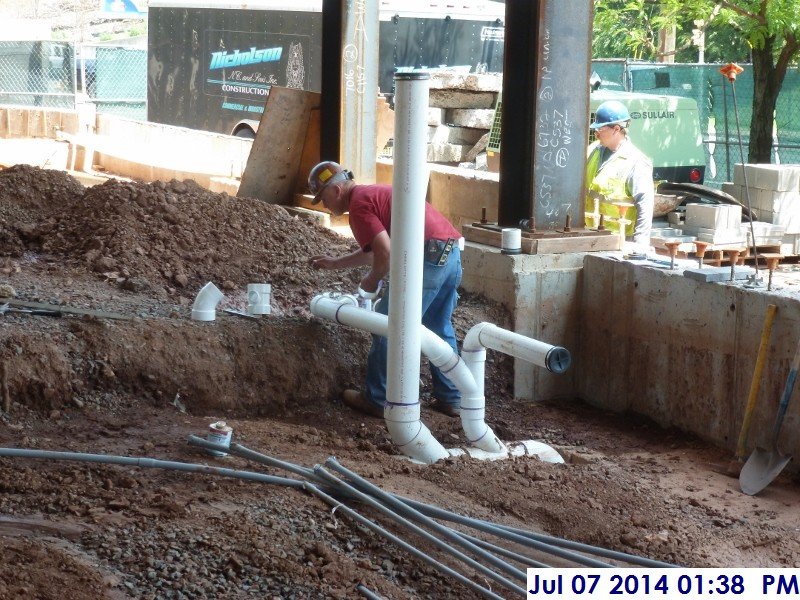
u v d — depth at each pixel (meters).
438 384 7.84
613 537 5.89
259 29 18.31
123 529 4.80
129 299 7.99
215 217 9.52
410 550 5.00
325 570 4.77
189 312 7.78
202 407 7.12
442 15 17.56
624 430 8.28
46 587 4.13
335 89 11.39
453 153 16.72
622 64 16.59
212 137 14.15
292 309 8.34
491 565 5.26
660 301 8.18
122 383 6.88
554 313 8.80
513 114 8.95
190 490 5.38
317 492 5.46
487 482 6.26
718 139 17.12
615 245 9.01
